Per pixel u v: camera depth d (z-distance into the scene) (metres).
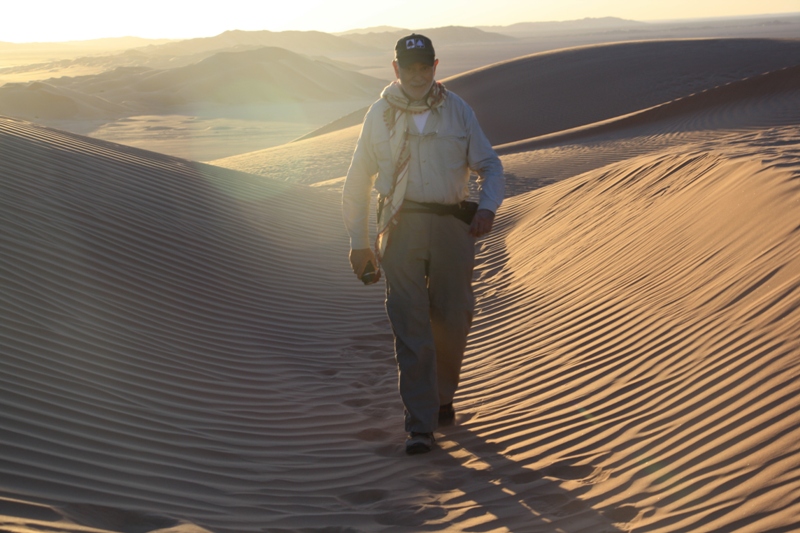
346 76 137.75
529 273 7.42
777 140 10.01
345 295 7.23
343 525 2.91
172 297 5.95
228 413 4.17
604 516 2.80
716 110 22.69
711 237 5.46
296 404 4.51
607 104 36.28
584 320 5.29
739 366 3.58
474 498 3.13
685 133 19.84
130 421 3.66
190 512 2.80
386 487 3.35
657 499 2.83
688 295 4.77
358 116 42.25
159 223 7.40
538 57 45.03
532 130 34.50
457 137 3.69
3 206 6.28
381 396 4.75
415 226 3.74
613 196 8.47
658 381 3.88
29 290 5.05
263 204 9.40
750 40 49.06
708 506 2.66
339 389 4.90
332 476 3.49
